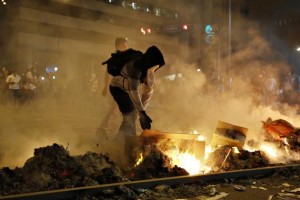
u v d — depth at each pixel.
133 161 5.00
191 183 4.44
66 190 3.69
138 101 5.39
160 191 4.11
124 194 3.87
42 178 4.05
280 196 4.15
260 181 4.76
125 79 5.53
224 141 5.71
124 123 5.64
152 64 5.45
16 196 3.43
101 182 4.16
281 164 5.58
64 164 4.28
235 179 4.75
